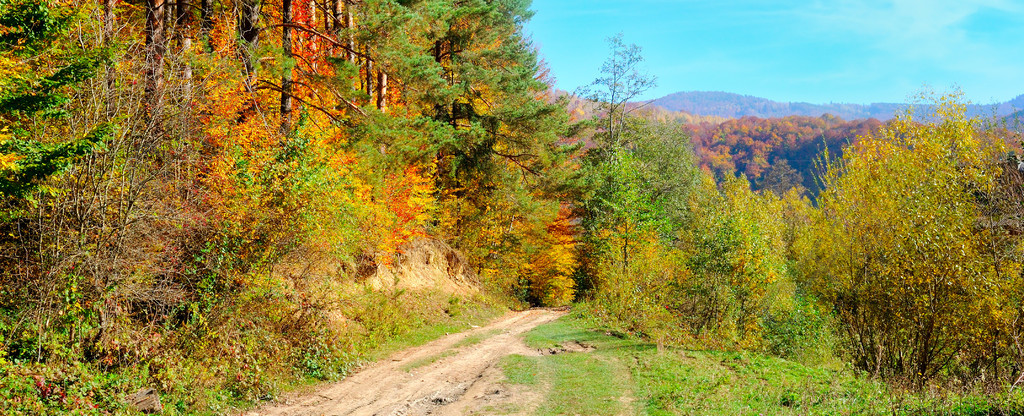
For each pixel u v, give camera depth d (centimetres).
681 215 3978
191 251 1120
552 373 1280
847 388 1097
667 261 2267
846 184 1677
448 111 2888
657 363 1348
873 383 1138
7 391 753
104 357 941
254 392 1072
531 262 3575
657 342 1609
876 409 935
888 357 1548
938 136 1533
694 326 2086
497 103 2986
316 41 1933
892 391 1059
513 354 1534
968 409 912
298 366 1243
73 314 903
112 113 929
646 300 2138
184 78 1030
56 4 844
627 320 2092
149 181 995
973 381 1297
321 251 1331
